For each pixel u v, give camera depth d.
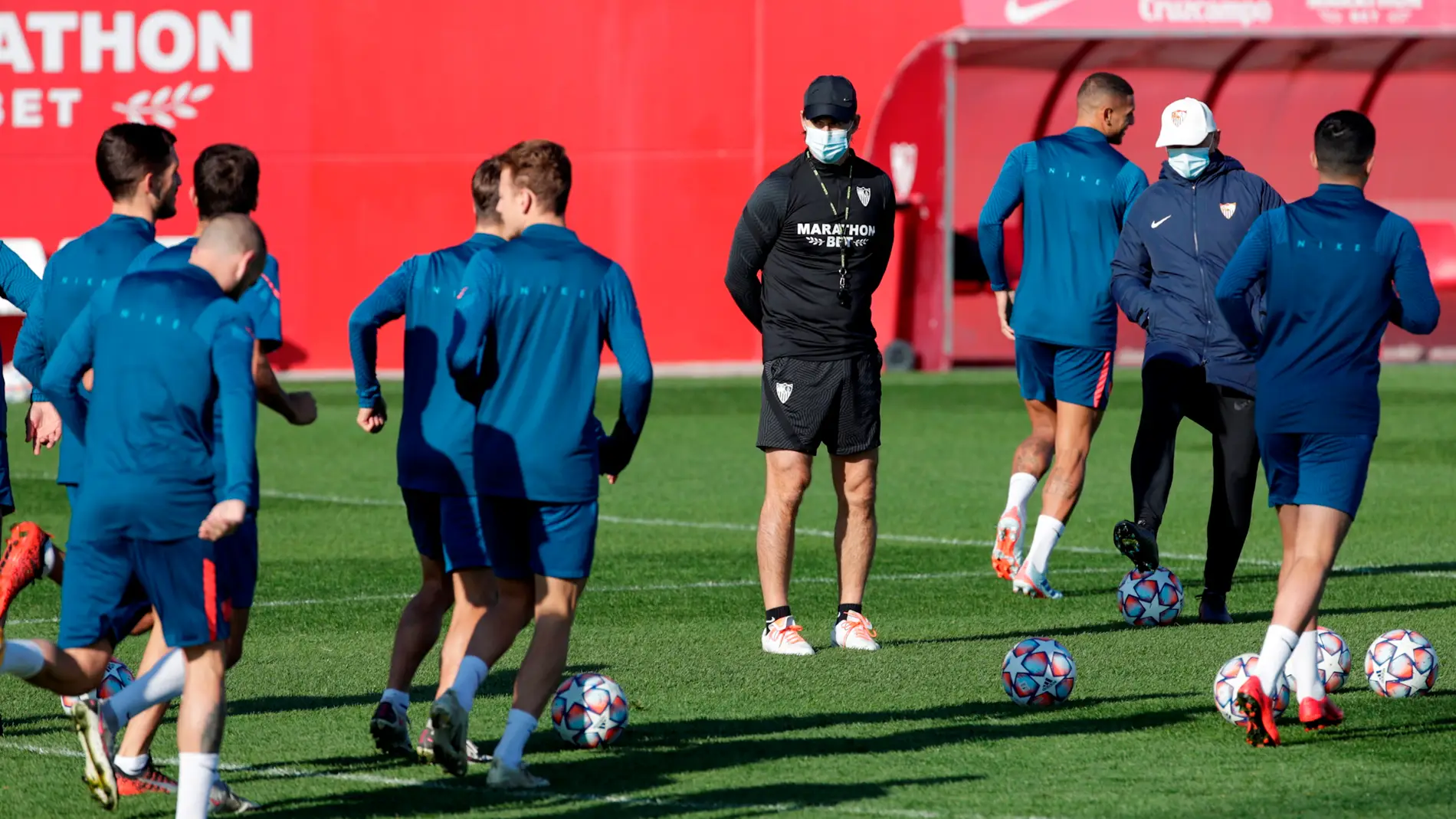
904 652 27.09
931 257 85.50
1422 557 36.16
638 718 22.64
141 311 16.89
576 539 19.08
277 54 81.44
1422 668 23.53
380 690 24.48
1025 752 20.56
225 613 17.09
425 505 21.08
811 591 32.91
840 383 27.09
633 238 82.94
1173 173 29.38
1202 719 22.36
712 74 82.50
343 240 82.44
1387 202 88.69
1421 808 17.92
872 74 82.44
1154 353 29.25
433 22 81.75
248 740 21.48
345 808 18.27
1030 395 32.25
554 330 18.92
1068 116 87.19
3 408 24.22
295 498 46.59
